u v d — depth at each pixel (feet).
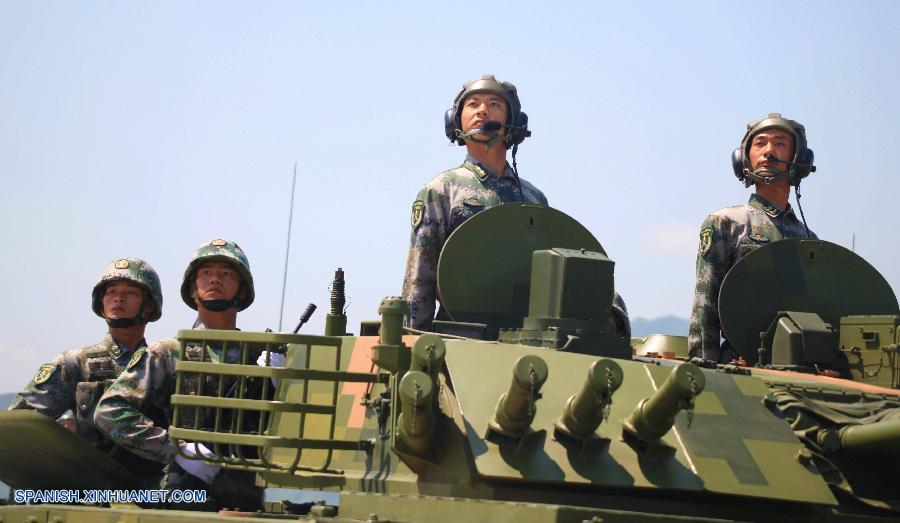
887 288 47.37
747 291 45.91
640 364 34.22
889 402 35.83
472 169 46.57
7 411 36.96
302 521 29.53
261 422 32.81
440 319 41.55
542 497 30.60
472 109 46.68
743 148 51.52
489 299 39.93
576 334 35.32
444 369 33.04
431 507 29.09
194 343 40.63
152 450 38.70
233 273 42.60
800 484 32.14
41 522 33.58
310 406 32.81
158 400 40.11
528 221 40.98
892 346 42.45
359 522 28.78
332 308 39.88
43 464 39.50
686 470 31.45
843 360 43.88
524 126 47.50
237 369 32.96
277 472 35.88
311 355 38.99
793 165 50.75
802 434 33.78
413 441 30.94
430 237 45.06
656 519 27.48
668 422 30.63
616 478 30.71
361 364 36.06
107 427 38.91
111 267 48.37
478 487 30.50
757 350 45.52
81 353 48.11
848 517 33.01
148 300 48.75
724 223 50.65
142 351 40.22
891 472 34.35
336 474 34.60
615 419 32.24
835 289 46.85
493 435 30.86
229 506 39.01
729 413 33.60
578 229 41.52
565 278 35.60
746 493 31.27
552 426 31.50
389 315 32.01
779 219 51.13
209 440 33.01
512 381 29.53
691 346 50.37
